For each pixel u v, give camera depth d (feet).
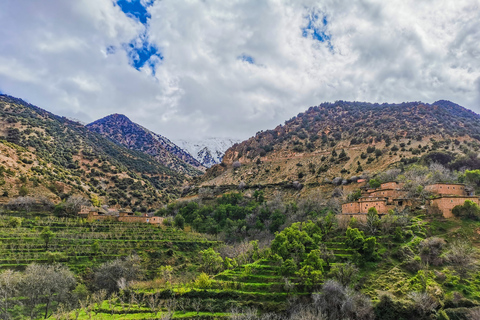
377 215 382.01
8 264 357.61
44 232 413.80
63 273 321.93
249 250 419.54
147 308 290.15
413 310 251.60
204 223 613.52
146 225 555.28
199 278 327.26
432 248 319.47
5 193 585.22
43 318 274.16
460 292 269.03
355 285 289.53
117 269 361.71
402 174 563.07
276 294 297.74
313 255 314.55
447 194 425.69
